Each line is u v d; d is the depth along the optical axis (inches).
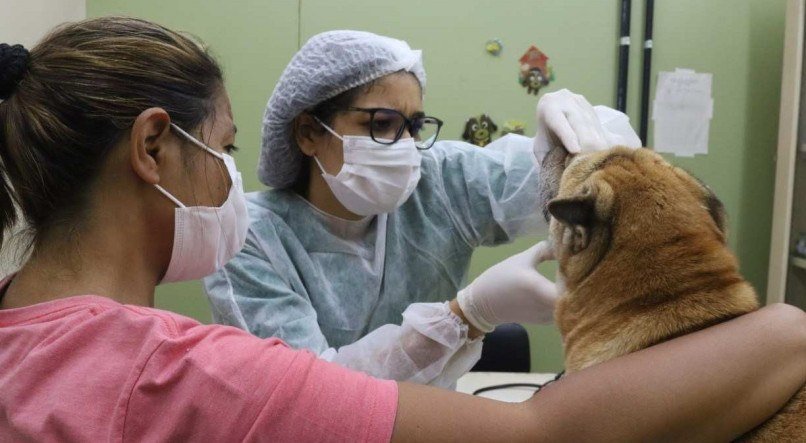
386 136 47.6
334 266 50.7
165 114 25.7
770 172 99.2
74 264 25.4
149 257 28.1
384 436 22.1
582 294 33.6
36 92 25.0
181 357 22.3
